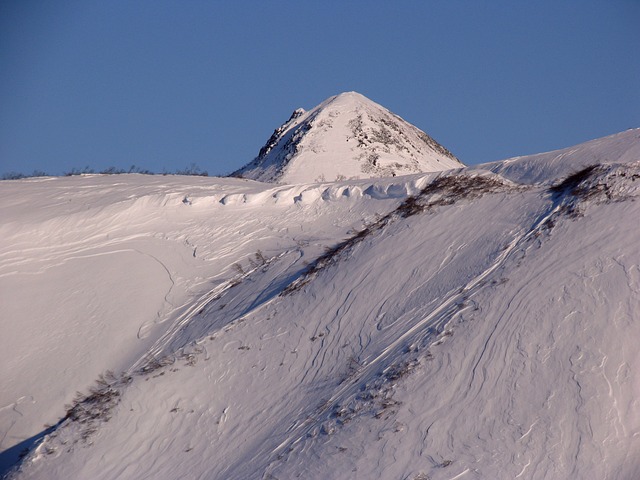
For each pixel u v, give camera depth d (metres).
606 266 75.75
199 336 98.00
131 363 99.31
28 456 85.00
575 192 91.25
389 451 66.00
